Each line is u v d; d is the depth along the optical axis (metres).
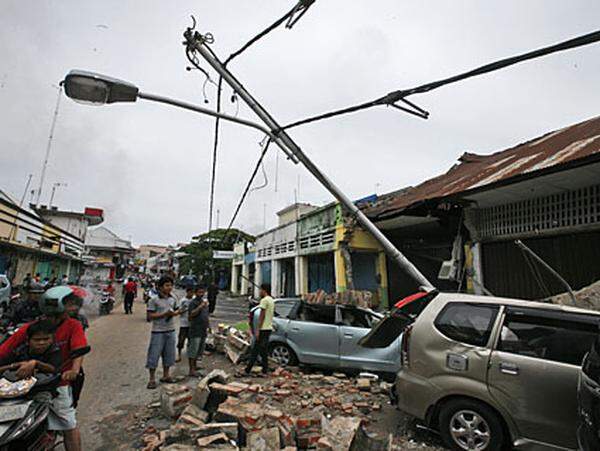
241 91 5.84
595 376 2.36
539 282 6.75
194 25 5.59
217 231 42.94
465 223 8.69
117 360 7.33
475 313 3.96
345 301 7.36
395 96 4.26
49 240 24.17
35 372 2.78
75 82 4.46
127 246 59.84
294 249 18.77
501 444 3.45
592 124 8.21
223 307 21.52
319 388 5.62
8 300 12.27
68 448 3.14
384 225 11.85
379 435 4.14
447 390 3.74
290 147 5.99
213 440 3.23
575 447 3.19
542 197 7.23
